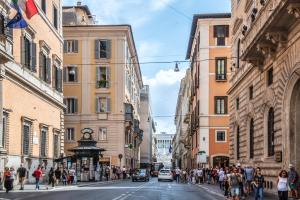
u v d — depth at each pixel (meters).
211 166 62.88
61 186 42.41
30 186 39.81
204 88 64.44
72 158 51.00
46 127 48.09
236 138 42.94
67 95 72.69
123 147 72.12
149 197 30.19
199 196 32.69
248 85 36.94
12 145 38.38
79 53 73.00
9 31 36.91
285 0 22.20
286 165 26.17
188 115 95.19
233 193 25.66
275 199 25.95
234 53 43.78
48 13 49.62
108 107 72.50
